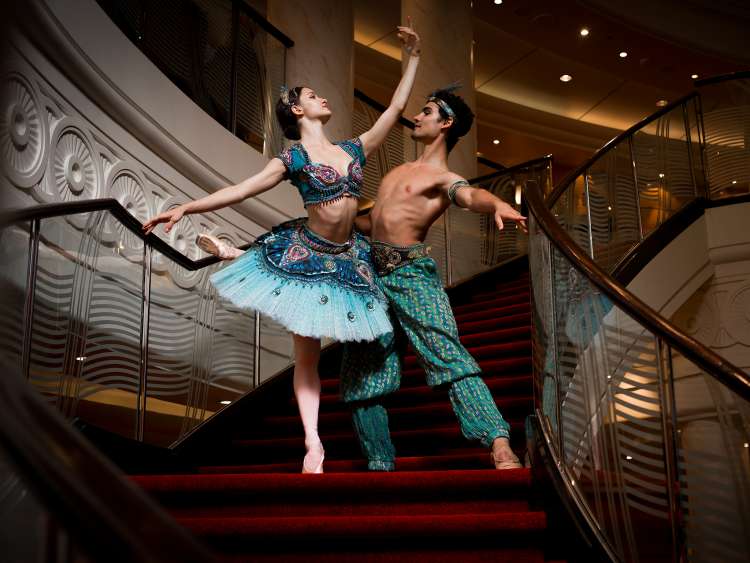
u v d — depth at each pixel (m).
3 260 3.23
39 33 4.54
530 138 15.64
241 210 6.75
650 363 2.70
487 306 6.65
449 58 10.08
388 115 3.68
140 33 6.12
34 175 4.46
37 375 3.51
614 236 6.95
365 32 13.86
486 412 3.24
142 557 0.84
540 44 14.00
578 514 2.56
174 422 6.26
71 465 0.97
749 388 2.33
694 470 2.69
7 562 1.66
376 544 2.57
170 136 5.89
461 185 3.48
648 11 13.28
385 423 3.53
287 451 4.37
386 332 3.32
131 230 4.11
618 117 16.08
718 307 7.24
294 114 3.61
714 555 2.55
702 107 7.85
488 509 2.86
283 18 8.31
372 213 3.75
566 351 3.02
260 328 5.45
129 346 4.20
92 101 5.19
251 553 2.55
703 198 7.44
